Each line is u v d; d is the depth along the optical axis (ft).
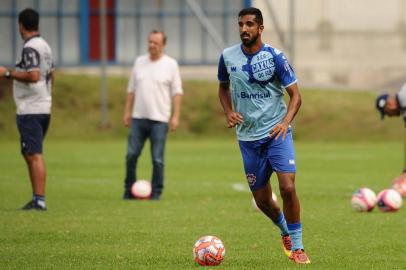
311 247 98.02
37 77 121.19
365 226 113.19
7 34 320.70
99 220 117.80
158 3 333.83
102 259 90.58
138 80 141.08
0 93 301.43
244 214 124.67
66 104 301.84
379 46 485.56
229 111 89.97
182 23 333.62
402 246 98.63
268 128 88.02
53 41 327.47
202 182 170.91
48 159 219.00
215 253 86.43
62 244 99.50
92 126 292.40
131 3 334.44
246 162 89.15
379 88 408.46
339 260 90.02
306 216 122.42
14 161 213.25
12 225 112.68
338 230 110.01
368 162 213.05
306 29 481.87
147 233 107.34
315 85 357.20
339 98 312.71
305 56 480.23
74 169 195.52
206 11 330.54
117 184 166.20
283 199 87.20
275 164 87.10
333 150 249.34
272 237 105.09
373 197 126.62
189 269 85.20
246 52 88.12
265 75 87.45
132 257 91.61
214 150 249.75
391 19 486.38
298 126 291.58
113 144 267.80
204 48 333.83
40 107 123.13
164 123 140.87
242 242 101.55
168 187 161.89
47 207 130.72
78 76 322.55
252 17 87.10
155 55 141.49
